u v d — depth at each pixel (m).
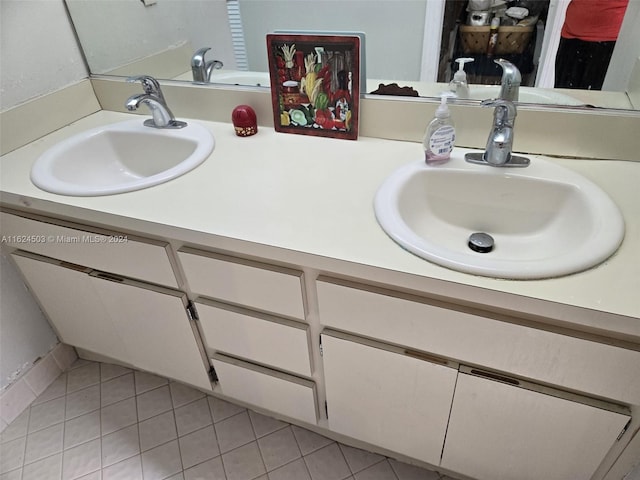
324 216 0.91
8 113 1.24
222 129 1.33
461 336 0.81
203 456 1.35
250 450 1.36
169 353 1.30
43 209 1.07
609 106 0.99
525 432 0.91
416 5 1.04
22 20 1.23
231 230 0.88
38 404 1.53
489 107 1.06
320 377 1.12
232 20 1.21
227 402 1.50
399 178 0.98
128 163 1.38
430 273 0.75
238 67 1.28
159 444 1.39
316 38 1.12
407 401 1.00
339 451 1.34
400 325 0.86
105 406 1.51
